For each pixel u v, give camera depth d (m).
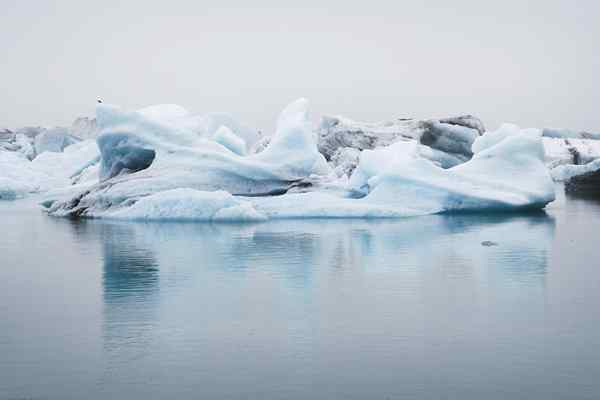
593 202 36.78
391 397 6.56
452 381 6.95
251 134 50.72
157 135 31.09
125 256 16.12
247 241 18.98
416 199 29.14
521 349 7.97
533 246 17.53
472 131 50.19
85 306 10.45
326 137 55.69
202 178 29.77
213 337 8.61
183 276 13.12
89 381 7.03
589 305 10.23
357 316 9.63
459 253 16.17
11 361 7.68
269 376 7.14
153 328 9.06
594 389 6.69
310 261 15.00
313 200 28.59
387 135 51.91
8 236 21.11
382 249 17.00
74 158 65.31
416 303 10.45
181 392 6.72
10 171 58.41
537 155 30.95
